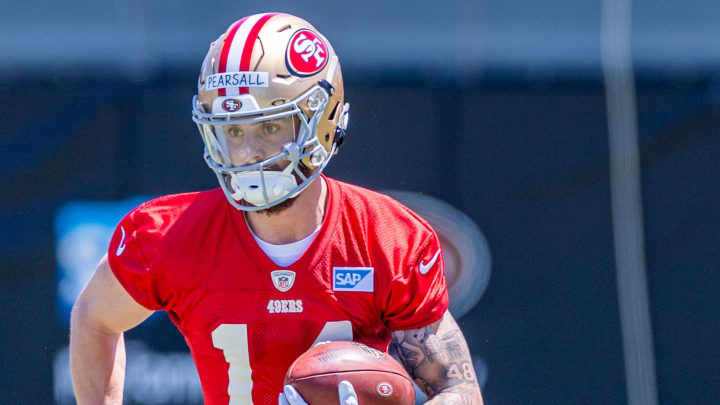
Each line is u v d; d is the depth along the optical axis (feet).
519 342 54.34
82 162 53.67
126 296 29.17
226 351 28.25
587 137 54.54
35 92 53.36
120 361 31.32
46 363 53.26
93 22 53.98
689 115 54.19
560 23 54.54
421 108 54.44
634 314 54.34
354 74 54.03
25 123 53.26
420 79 54.19
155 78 53.98
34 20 53.62
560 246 54.54
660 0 54.44
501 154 54.60
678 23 54.39
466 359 29.04
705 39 54.24
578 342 54.39
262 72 26.35
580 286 54.49
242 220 28.30
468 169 54.54
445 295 29.27
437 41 54.34
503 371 54.24
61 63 53.52
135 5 54.03
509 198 54.65
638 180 54.44
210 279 28.07
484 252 54.44
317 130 27.76
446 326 29.19
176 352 53.78
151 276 28.40
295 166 26.81
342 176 54.29
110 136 53.78
